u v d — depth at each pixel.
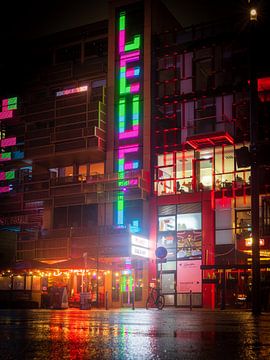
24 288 38.00
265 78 39.50
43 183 49.22
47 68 51.97
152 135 46.22
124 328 10.33
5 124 52.22
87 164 49.47
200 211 42.62
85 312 26.38
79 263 37.62
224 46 44.56
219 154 43.03
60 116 48.59
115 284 44.44
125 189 45.12
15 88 52.81
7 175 51.47
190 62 45.78
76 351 5.72
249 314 21.97
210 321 14.20
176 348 6.11
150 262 43.75
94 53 50.53
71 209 47.84
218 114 43.56
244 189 40.94
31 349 5.84
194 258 42.03
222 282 33.53
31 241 46.12
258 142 19.92
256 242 19.94
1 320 13.78
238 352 5.68
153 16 48.41
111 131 47.81
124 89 48.06
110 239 42.75
